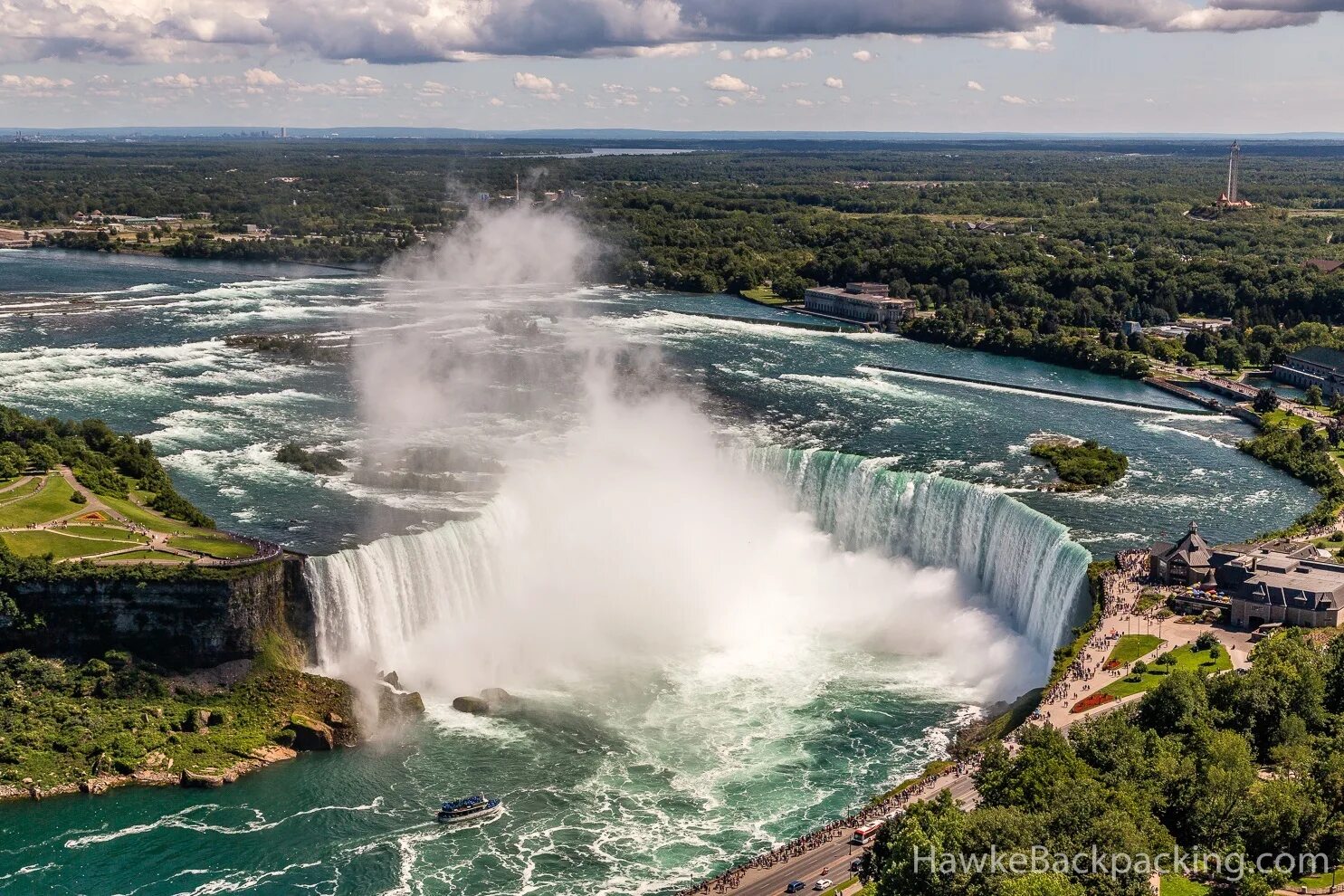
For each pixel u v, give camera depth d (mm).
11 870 192500
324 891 189625
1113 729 195375
